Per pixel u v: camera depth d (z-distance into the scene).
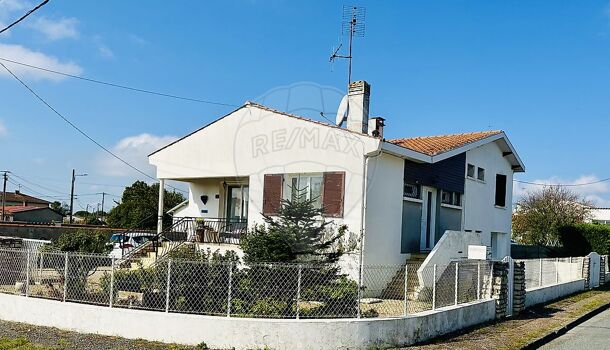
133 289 9.98
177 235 17.69
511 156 24.20
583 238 27.67
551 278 18.81
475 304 11.97
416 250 17.09
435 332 10.34
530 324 12.55
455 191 19.58
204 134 17.92
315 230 11.43
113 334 9.30
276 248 10.68
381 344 9.20
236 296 9.46
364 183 14.36
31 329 9.70
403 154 15.47
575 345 10.84
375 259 14.67
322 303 9.36
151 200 51.81
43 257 10.83
